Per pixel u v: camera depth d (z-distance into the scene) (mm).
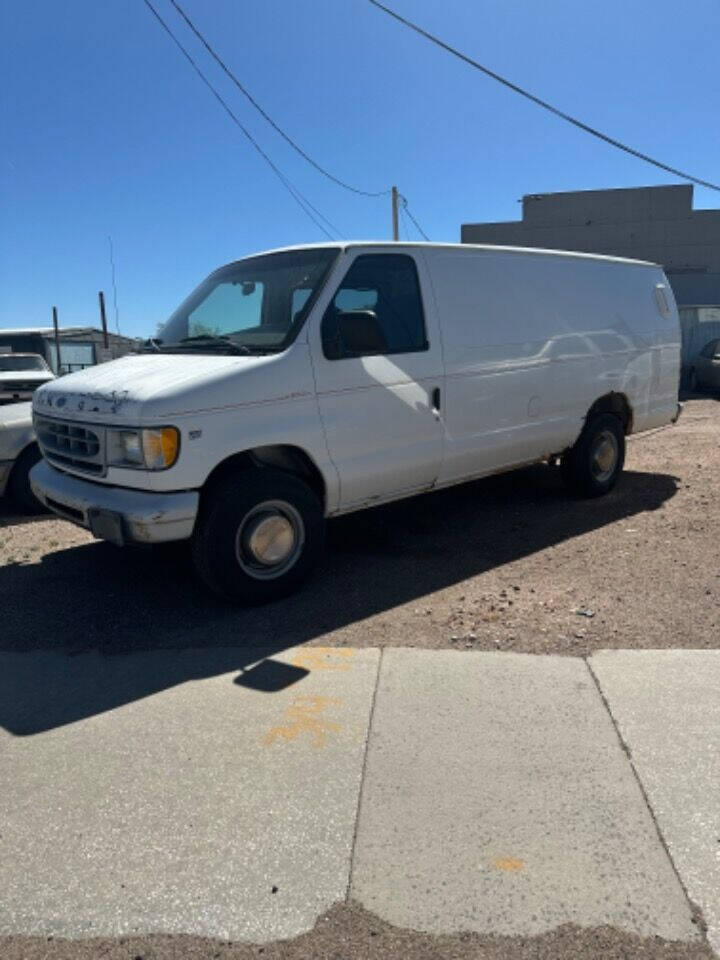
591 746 3125
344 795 2875
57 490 4918
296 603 4801
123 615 4738
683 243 33469
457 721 3342
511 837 2623
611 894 2367
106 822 2779
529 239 34531
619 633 4172
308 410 4781
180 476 4305
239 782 2980
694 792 2824
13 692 3791
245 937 2270
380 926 2287
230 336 5148
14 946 2268
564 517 6672
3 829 2766
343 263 5066
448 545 5953
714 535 5879
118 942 2270
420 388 5410
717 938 2201
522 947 2197
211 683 3775
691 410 14938
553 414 6602
